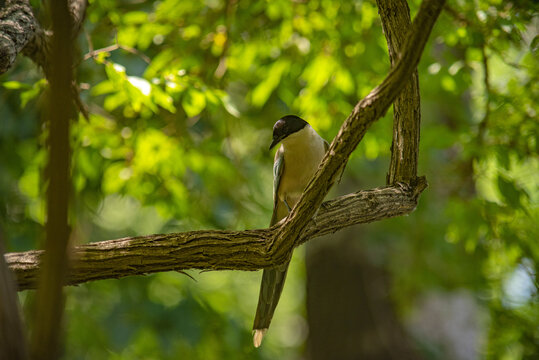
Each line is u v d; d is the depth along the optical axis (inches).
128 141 479.5
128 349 601.0
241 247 254.7
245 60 503.8
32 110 493.0
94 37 487.8
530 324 514.3
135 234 660.7
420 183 287.3
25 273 253.9
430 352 615.2
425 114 588.1
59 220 112.7
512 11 397.7
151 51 526.6
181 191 501.0
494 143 433.4
